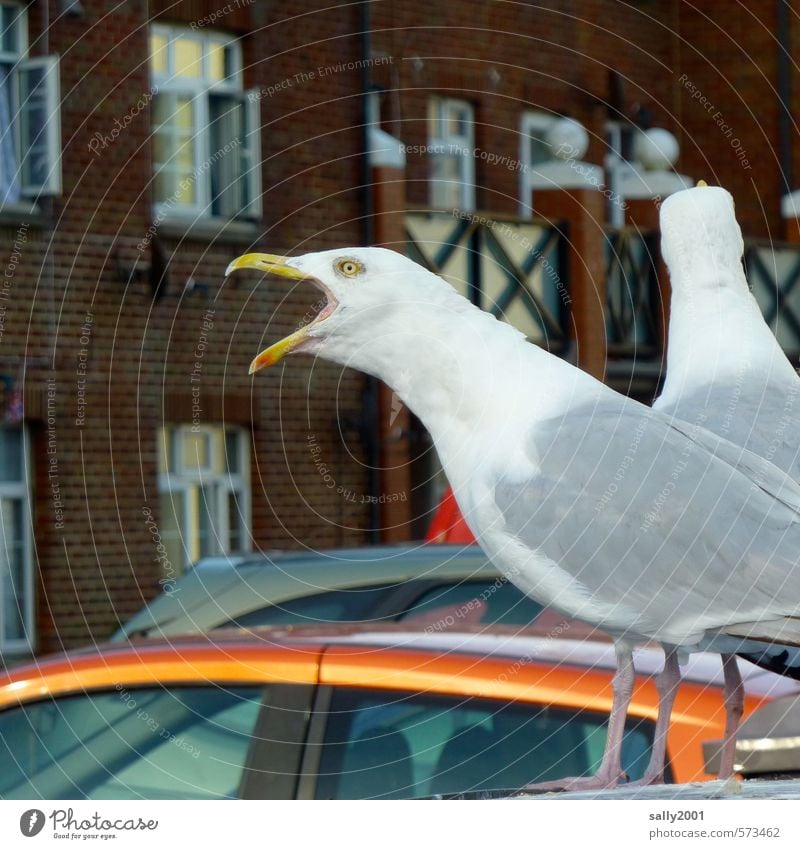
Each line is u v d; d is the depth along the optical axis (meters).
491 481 4.25
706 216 4.68
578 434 4.22
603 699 4.44
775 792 3.30
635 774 4.30
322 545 16.86
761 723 3.37
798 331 20.81
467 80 19.17
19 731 4.98
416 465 17.48
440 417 4.38
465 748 4.46
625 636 4.15
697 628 4.08
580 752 4.39
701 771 4.24
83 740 4.88
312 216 17.17
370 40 17.81
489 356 4.34
